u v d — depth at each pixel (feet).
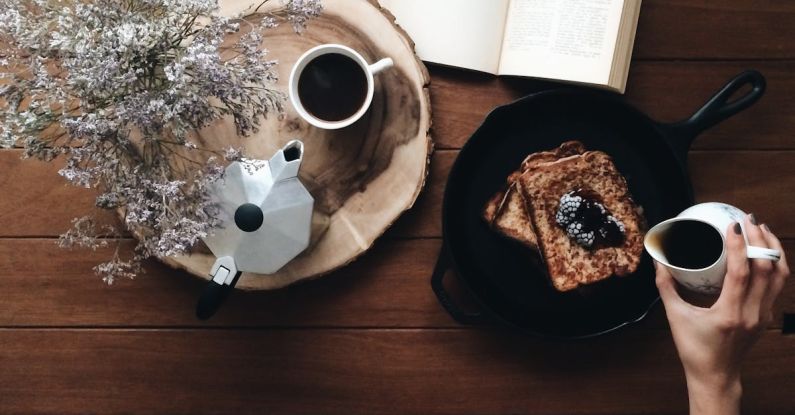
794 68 3.53
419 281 3.61
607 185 3.43
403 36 3.36
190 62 2.81
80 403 3.67
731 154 3.56
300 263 3.45
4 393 3.66
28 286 3.61
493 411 3.66
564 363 3.64
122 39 2.76
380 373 3.65
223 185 3.18
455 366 3.64
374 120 3.40
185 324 3.65
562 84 3.54
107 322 3.64
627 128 3.52
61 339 3.65
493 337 3.63
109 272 3.16
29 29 2.78
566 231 3.40
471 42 3.46
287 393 3.67
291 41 3.38
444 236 3.35
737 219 2.97
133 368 3.67
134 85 2.93
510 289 3.56
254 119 3.07
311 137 3.41
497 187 3.55
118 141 2.92
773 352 3.59
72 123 2.78
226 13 3.35
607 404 3.64
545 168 3.42
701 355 3.02
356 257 3.44
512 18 3.48
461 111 3.56
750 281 2.90
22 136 2.84
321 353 3.65
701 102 3.55
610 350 3.62
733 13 3.53
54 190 3.56
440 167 3.57
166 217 2.99
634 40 3.54
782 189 3.56
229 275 3.22
